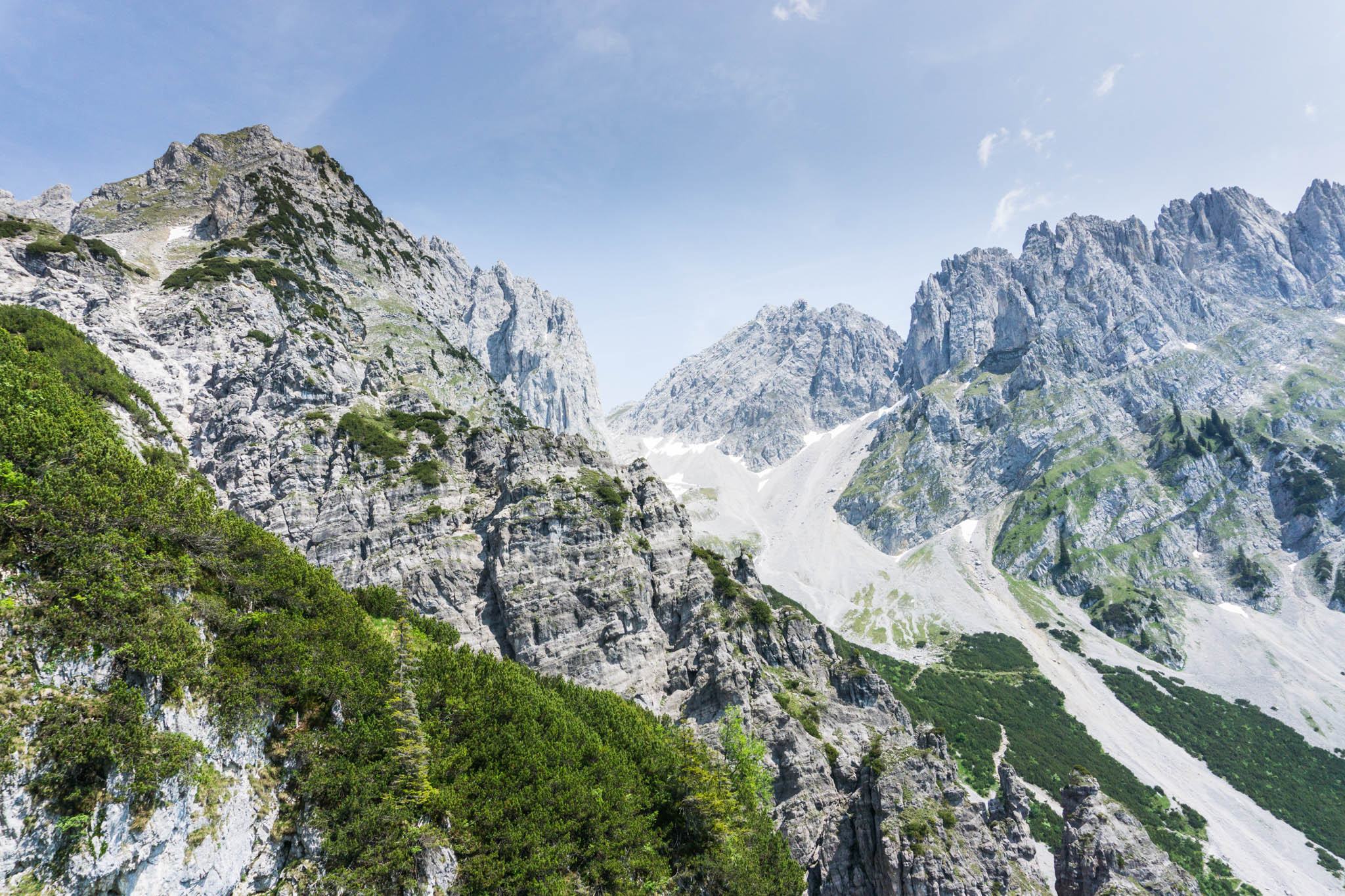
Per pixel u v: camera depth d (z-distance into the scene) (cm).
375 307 19450
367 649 6338
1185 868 15800
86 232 18062
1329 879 16250
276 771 4966
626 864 6084
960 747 19262
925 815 8375
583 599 11400
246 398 13012
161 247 16762
